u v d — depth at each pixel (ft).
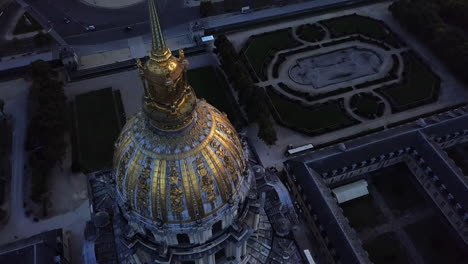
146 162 211.20
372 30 577.84
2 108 461.37
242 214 249.55
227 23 585.63
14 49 550.77
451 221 377.50
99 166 425.28
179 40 566.36
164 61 185.26
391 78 512.63
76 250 365.20
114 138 451.53
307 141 448.24
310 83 509.76
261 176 317.22
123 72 524.52
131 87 505.66
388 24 588.09
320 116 472.44
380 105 481.05
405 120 466.29
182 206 214.69
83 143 447.01
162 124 205.05
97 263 284.20
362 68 529.04
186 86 205.05
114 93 498.69
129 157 217.56
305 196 369.91
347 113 474.90
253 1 614.34
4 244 363.76
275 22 590.96
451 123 416.87
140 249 242.99
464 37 520.01
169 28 583.58
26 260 320.70
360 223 385.50
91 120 468.75
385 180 413.59
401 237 376.27
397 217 389.39
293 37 568.00
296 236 374.22
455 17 568.00
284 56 540.11
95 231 301.02
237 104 483.51
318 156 391.65
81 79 515.50
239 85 465.06
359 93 496.64
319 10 606.96
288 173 393.91
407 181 412.98
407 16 561.02
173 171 208.23
